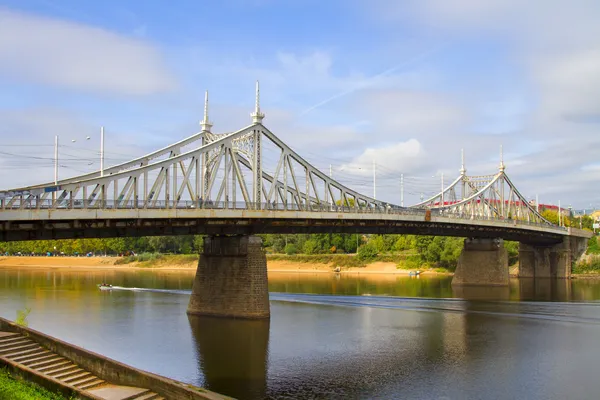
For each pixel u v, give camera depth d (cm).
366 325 6184
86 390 3328
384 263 15000
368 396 3759
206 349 4972
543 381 4094
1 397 2766
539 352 4956
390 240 16162
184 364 4506
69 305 7538
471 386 3969
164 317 6512
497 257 10931
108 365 3512
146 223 5288
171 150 6619
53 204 4444
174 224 5559
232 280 6475
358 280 12262
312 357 4738
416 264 14450
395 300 8394
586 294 9362
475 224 9544
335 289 10125
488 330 5947
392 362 4588
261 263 6494
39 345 3812
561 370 4378
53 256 19625
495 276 10869
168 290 9638
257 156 6781
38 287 10075
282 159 7019
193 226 6022
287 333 5675
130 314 6738
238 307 6412
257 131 6800
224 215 5741
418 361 4622
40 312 6888
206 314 6556
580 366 4497
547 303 8112
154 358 4672
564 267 12556
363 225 7638
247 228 6469
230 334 5597
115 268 16762
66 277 12762
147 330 5756
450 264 13975
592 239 14038
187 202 5653
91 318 6438
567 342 5369
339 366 4466
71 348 3688
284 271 15475
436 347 5128
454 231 9831
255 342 5266
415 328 6038
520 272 13100
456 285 11025
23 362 3497
